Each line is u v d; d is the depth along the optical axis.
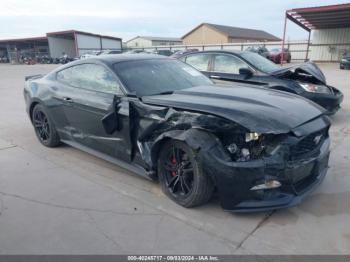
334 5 18.61
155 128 2.99
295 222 2.65
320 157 2.76
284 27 20.44
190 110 2.77
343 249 2.31
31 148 4.73
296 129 2.54
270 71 5.88
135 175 3.67
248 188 2.47
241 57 6.14
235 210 2.58
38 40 50.78
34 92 4.67
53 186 3.43
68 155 4.39
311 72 5.87
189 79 3.83
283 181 2.49
